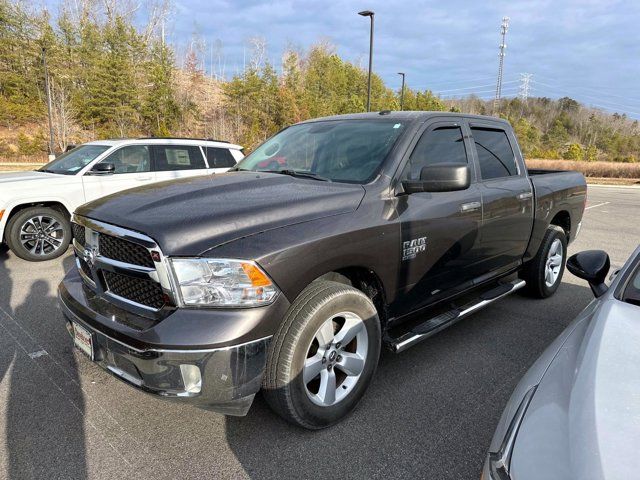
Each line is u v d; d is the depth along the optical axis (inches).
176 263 83.6
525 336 157.9
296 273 90.5
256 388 87.4
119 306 94.2
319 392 101.7
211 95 2529.5
